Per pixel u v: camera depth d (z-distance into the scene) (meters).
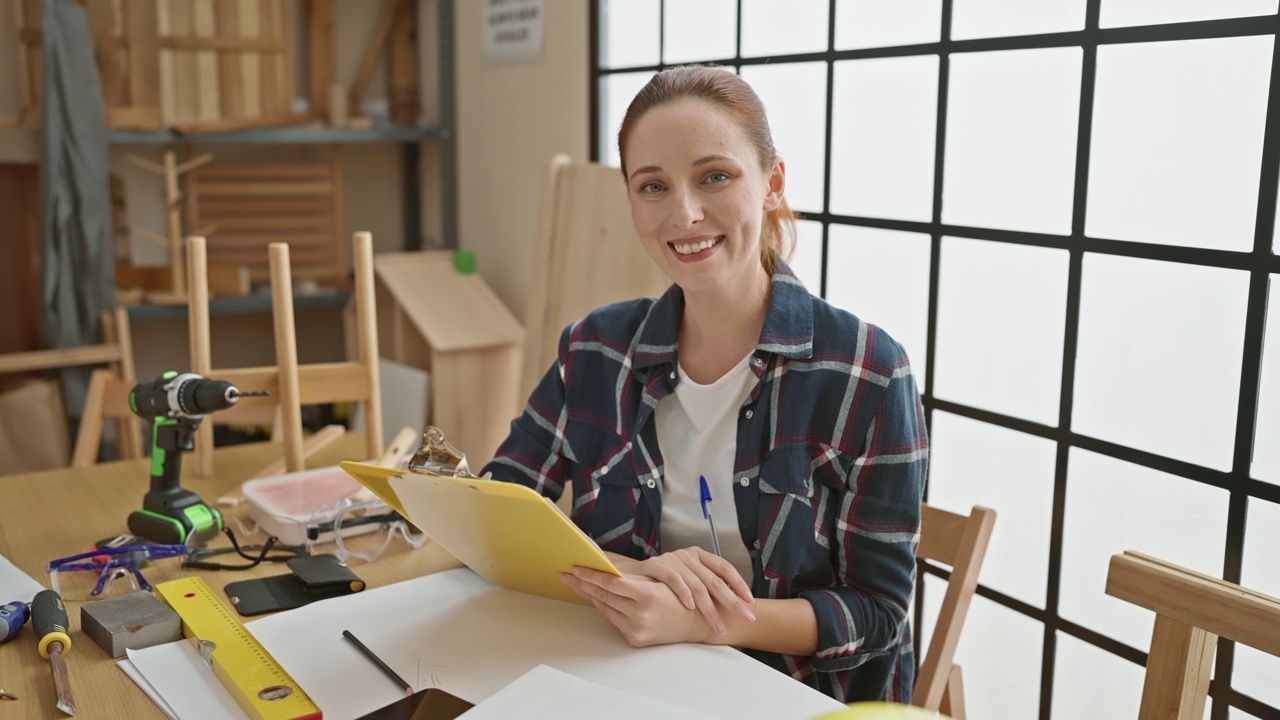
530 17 2.98
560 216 2.42
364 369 1.78
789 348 1.25
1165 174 1.56
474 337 2.89
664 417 1.33
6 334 2.97
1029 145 1.76
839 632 1.19
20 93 3.00
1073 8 1.67
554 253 2.43
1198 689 1.15
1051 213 1.74
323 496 1.52
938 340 1.96
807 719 0.96
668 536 1.32
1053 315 1.75
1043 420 1.79
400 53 3.48
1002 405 1.86
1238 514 1.51
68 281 2.78
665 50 2.56
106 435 2.98
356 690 1.01
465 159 3.39
